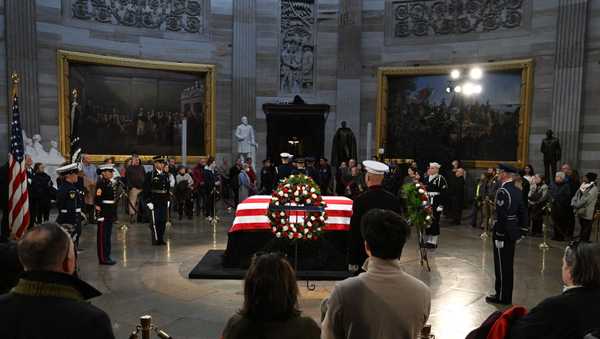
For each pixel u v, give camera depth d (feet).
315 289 22.20
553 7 52.21
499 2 55.67
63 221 25.80
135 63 56.39
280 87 63.00
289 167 43.75
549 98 52.75
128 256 28.53
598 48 49.57
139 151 57.72
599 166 49.65
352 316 7.11
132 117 57.11
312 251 24.72
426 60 59.93
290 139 59.36
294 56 63.36
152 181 31.81
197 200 46.93
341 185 52.39
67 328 5.91
